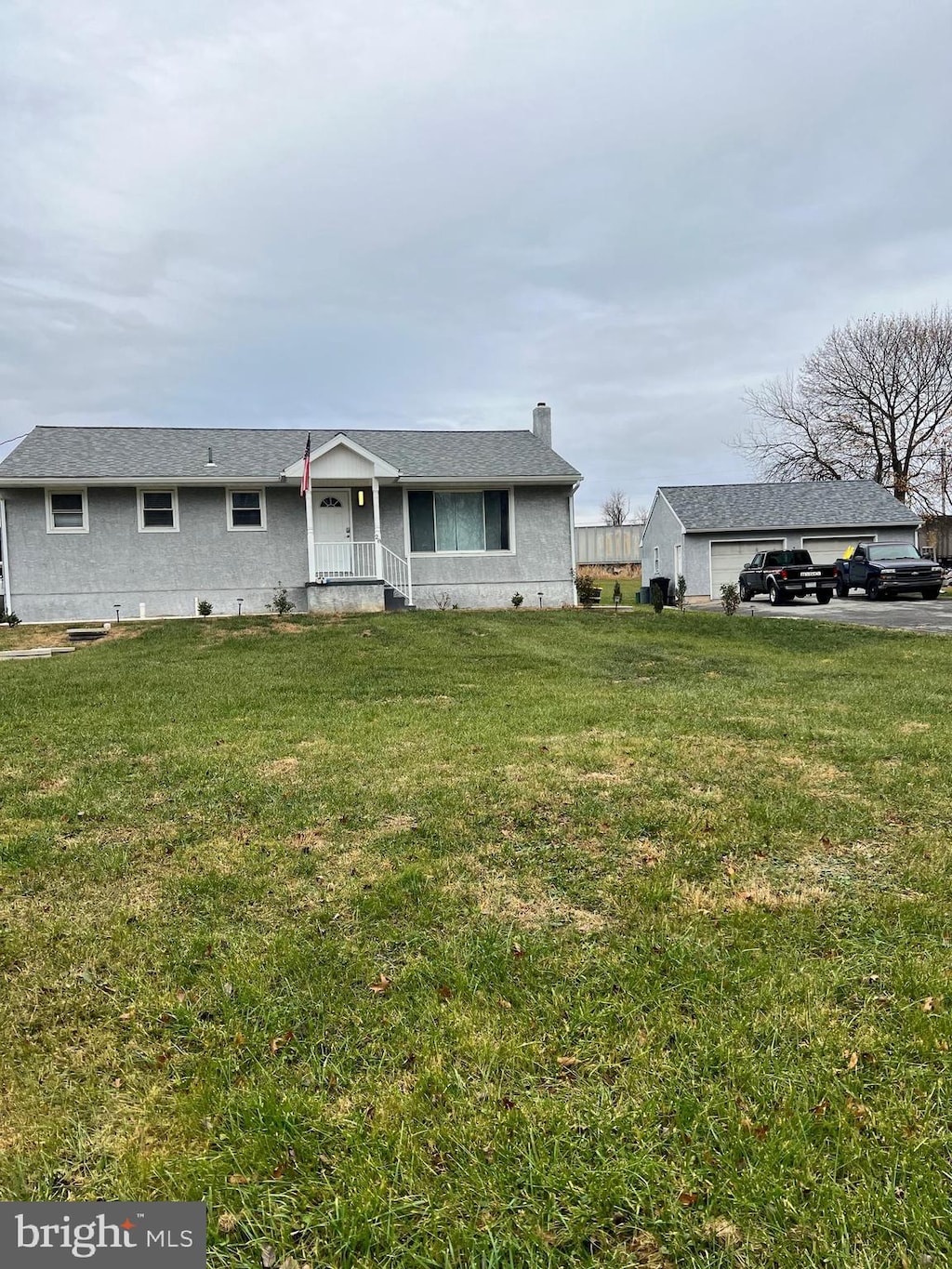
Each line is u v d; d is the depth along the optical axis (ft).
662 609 57.36
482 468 58.44
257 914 10.28
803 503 90.33
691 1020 7.91
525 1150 6.25
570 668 31.94
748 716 21.88
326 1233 5.57
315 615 50.49
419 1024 7.89
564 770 16.38
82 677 29.73
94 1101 6.89
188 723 21.52
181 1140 6.46
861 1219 5.56
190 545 55.06
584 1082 7.04
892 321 119.55
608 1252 5.38
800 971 8.75
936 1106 6.65
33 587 52.39
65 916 10.27
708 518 87.04
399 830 13.12
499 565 60.29
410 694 26.05
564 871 11.48
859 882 10.99
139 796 15.03
